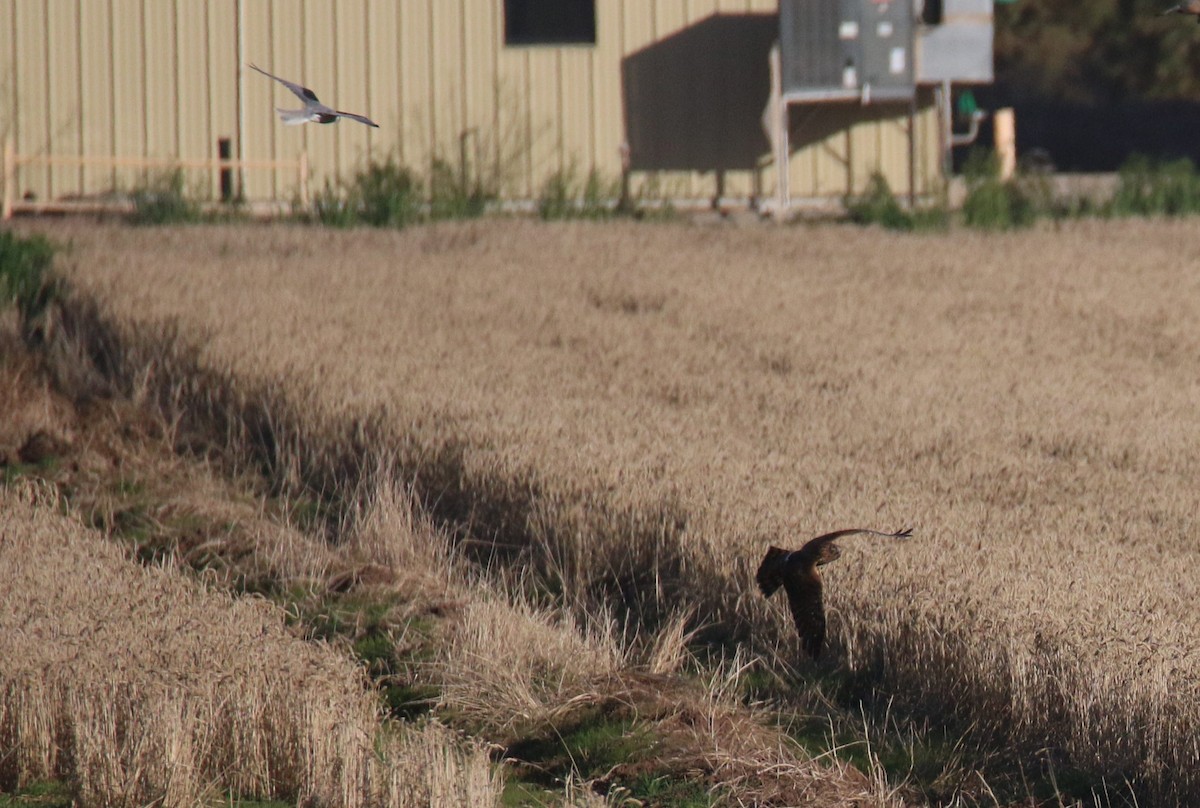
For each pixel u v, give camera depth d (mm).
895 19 100688
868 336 71000
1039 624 35031
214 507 50812
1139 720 32125
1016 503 45750
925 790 33375
